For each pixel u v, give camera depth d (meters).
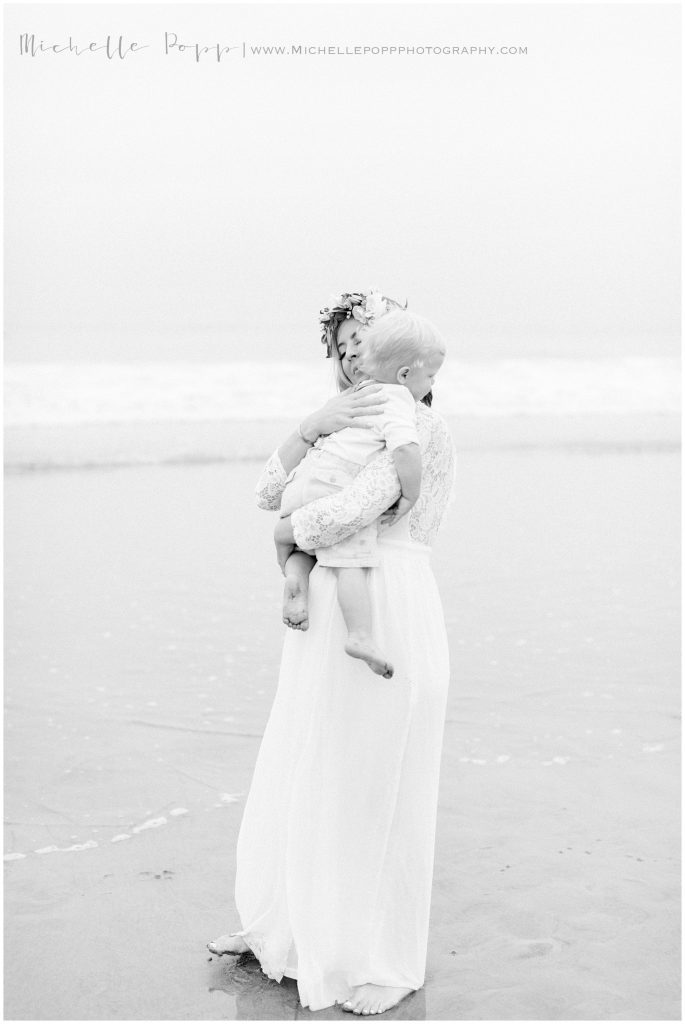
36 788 3.56
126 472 8.61
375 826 2.37
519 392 11.84
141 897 2.83
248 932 2.46
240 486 8.30
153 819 3.34
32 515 7.38
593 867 2.98
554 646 5.08
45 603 5.69
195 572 6.30
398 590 2.40
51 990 2.38
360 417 2.39
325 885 2.36
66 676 4.67
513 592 5.90
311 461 2.44
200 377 11.99
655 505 7.75
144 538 6.94
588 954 2.54
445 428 2.47
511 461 9.09
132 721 4.18
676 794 3.49
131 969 2.49
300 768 2.37
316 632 2.40
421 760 2.42
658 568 6.39
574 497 7.93
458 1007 2.33
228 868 3.01
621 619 5.49
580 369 12.79
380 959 2.39
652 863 3.00
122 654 4.96
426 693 2.40
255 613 5.61
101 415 10.41
